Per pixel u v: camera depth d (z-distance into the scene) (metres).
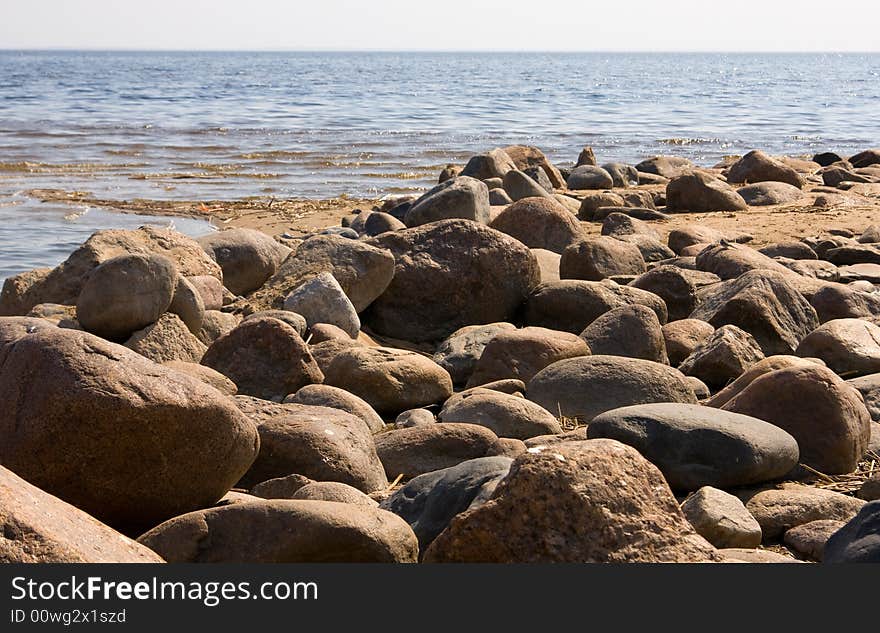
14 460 4.82
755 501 5.46
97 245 9.63
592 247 10.75
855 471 6.24
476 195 12.86
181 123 37.28
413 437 6.33
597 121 41.16
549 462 4.13
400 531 4.43
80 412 4.74
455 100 56.03
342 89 70.50
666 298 9.79
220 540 4.36
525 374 7.82
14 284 9.59
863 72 142.25
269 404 6.46
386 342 9.61
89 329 7.90
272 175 23.64
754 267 10.91
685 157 29.53
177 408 4.84
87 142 30.19
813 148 32.56
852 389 6.48
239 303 9.55
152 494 4.93
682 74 123.31
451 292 9.71
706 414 5.96
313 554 4.29
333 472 5.77
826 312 9.77
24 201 19.12
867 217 15.98
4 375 4.95
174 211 18.20
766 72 137.38
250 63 179.62
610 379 7.12
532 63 197.38
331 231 13.77
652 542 4.10
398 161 26.64
